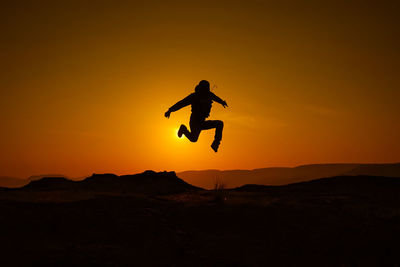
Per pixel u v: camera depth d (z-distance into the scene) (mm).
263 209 9781
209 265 6902
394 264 6715
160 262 7027
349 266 6750
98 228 8625
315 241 7758
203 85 8359
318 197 11422
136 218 9250
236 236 8180
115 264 6863
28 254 7137
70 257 7062
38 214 9266
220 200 11008
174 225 8938
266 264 6910
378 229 8188
